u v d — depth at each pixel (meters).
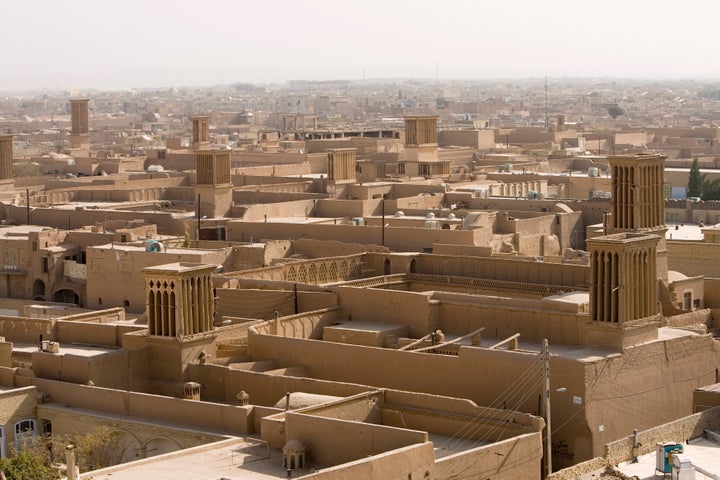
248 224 137.25
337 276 109.31
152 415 77.31
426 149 188.12
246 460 67.12
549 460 68.94
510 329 86.31
